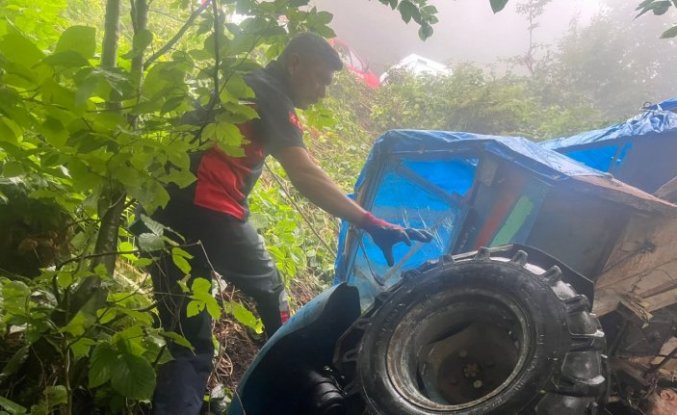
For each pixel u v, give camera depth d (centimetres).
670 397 320
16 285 196
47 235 280
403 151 375
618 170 428
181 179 190
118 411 254
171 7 249
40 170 201
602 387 209
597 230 295
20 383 234
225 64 181
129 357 191
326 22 225
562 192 294
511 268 237
